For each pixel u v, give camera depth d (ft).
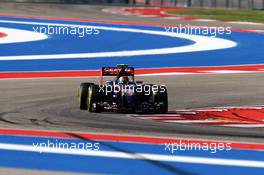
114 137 140.46
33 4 627.87
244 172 113.50
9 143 132.26
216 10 639.76
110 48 365.81
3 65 297.94
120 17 529.04
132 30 441.27
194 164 118.32
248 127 158.20
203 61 329.11
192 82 255.29
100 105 174.09
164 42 395.14
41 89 225.76
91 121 160.66
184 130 151.33
